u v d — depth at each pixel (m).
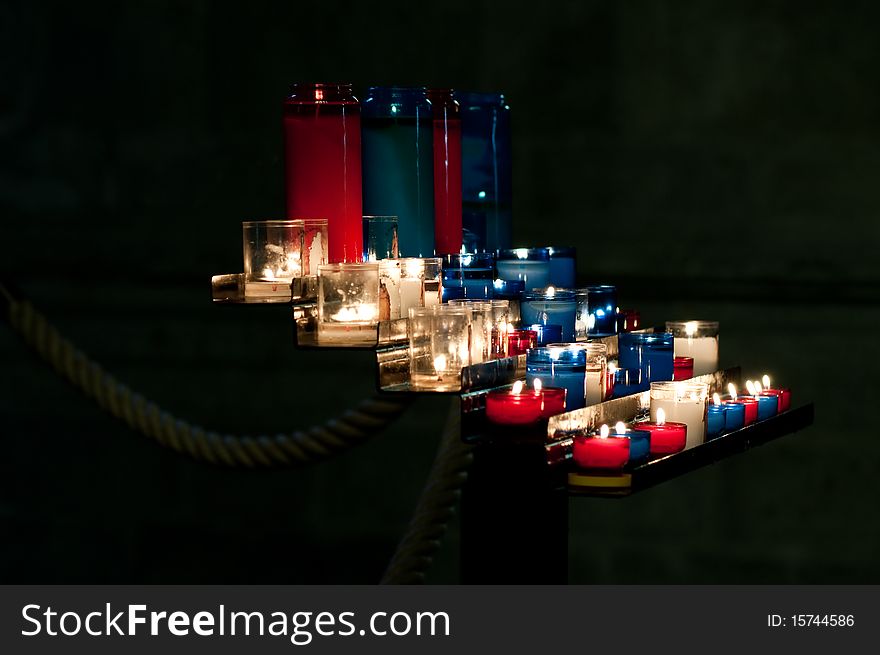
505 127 2.94
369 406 3.08
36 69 5.10
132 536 5.09
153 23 4.98
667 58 4.56
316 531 4.93
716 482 4.61
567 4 4.62
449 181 2.79
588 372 2.41
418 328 2.21
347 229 2.50
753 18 4.50
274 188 4.92
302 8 4.83
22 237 5.14
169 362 5.04
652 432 2.34
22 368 5.16
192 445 3.11
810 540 4.57
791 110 4.50
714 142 4.55
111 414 3.07
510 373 2.33
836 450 4.54
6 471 5.20
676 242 4.59
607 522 4.68
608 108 4.61
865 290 4.49
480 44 4.69
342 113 2.50
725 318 4.57
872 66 4.44
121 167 5.04
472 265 2.62
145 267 5.03
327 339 2.24
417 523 2.72
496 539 2.11
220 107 4.95
